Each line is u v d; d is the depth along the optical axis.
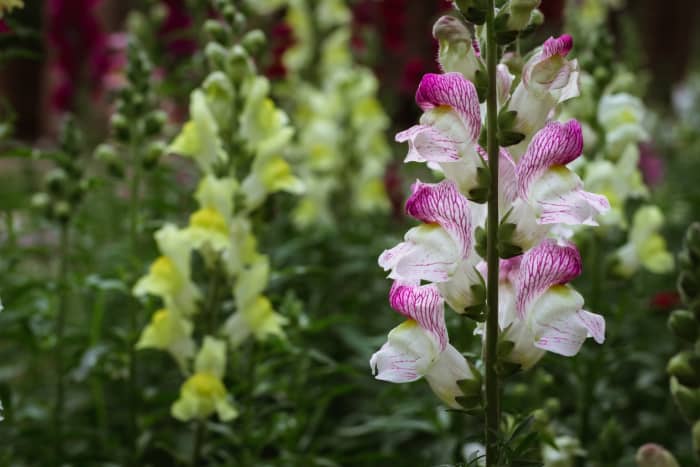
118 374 5.65
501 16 3.14
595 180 5.61
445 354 3.29
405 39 10.07
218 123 4.97
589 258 5.85
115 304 7.38
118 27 14.96
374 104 9.24
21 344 6.47
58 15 8.57
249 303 4.98
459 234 3.16
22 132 18.03
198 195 4.94
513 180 3.25
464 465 3.20
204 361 4.77
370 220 9.41
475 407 3.31
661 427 6.05
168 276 4.91
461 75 3.12
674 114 14.74
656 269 5.69
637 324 7.05
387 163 9.79
